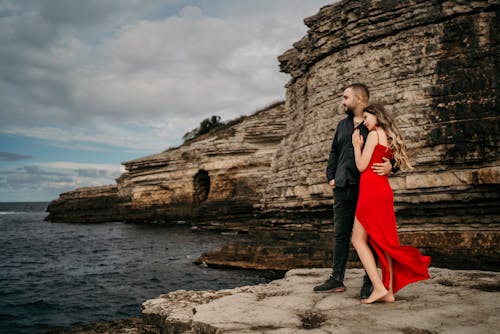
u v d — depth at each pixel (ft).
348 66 51.96
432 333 10.90
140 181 147.54
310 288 17.03
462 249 38.75
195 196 136.67
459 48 42.19
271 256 52.75
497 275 18.28
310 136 57.88
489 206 38.19
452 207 39.93
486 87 39.63
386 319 12.19
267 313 13.39
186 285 47.39
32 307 39.37
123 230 132.67
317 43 56.85
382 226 14.03
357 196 15.40
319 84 57.36
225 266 55.67
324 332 11.30
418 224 42.06
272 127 124.77
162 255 75.36
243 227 114.62
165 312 18.12
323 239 51.60
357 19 50.47
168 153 143.23
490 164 38.47
